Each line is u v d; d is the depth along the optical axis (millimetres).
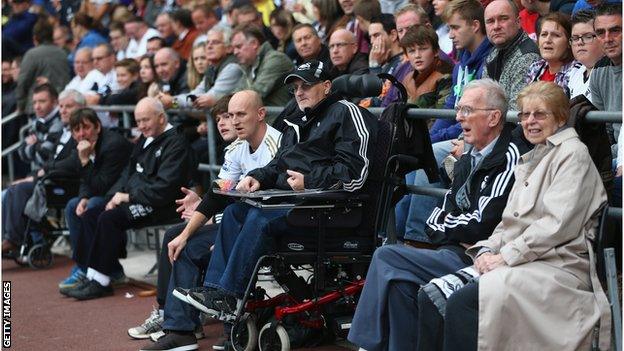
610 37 19250
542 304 15875
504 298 15875
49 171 31922
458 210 18266
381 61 27094
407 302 17375
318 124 20188
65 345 23078
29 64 42625
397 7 31203
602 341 15930
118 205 27344
